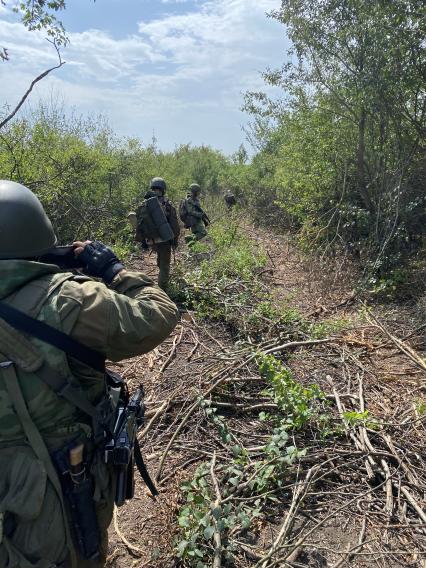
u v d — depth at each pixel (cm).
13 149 767
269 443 303
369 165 820
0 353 132
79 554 147
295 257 916
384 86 696
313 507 274
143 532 262
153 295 155
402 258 712
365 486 288
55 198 792
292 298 639
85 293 140
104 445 155
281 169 1156
